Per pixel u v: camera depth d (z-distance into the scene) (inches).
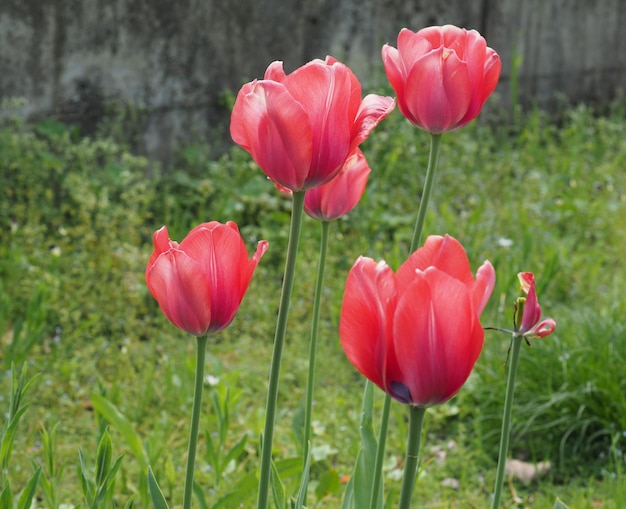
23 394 92.8
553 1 339.3
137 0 251.3
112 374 172.6
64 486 135.8
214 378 159.9
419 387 52.9
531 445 153.6
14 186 226.5
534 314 71.9
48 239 214.2
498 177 279.9
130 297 193.2
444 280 51.4
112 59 251.3
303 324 196.7
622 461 148.7
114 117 254.1
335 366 180.4
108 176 238.7
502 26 330.6
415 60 75.5
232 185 249.4
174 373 170.4
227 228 65.4
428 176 77.0
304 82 59.2
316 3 282.5
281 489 81.4
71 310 187.8
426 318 51.8
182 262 64.1
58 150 243.1
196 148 262.7
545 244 227.0
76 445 147.9
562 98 346.9
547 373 157.9
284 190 65.3
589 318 170.2
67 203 231.3
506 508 138.9
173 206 240.7
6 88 239.6
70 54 245.4
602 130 317.4
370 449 84.0
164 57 258.8
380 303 52.9
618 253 234.1
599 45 355.6
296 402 168.4
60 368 165.9
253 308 199.8
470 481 145.7
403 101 76.4
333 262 215.6
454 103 74.0
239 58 271.4
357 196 87.4
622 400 150.1
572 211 251.3
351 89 60.4
